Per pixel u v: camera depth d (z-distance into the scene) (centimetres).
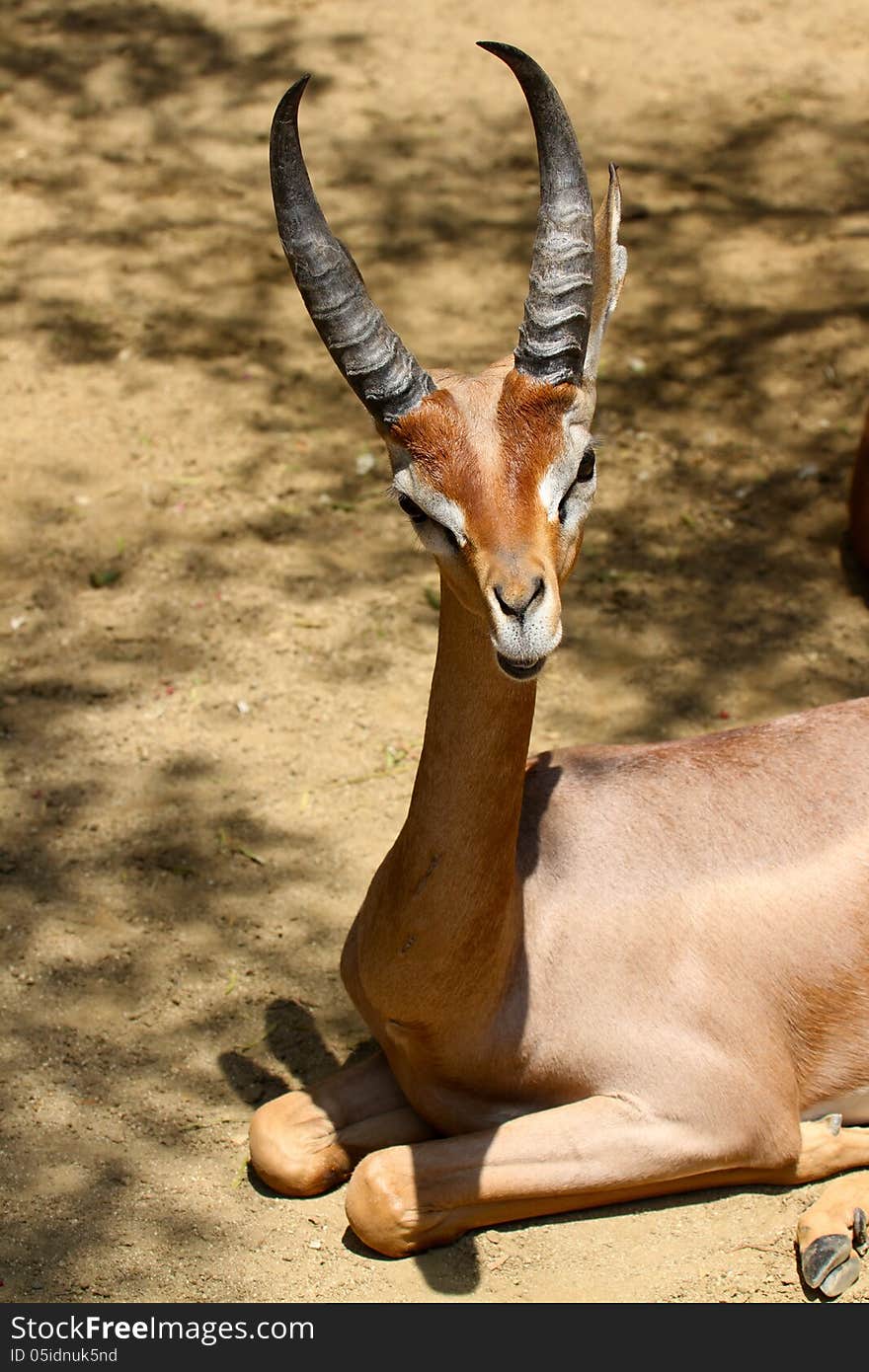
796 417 827
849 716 484
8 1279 424
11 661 671
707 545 743
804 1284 408
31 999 518
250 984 528
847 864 450
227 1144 470
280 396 846
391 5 1254
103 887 565
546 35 1210
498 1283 414
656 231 990
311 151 1084
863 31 1207
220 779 614
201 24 1232
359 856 580
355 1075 470
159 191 1034
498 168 1066
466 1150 420
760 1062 435
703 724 637
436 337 885
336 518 760
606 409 836
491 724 383
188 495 770
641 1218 435
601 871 443
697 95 1134
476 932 403
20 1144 467
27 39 1210
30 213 1010
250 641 684
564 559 376
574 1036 430
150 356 876
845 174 1045
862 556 717
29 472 782
